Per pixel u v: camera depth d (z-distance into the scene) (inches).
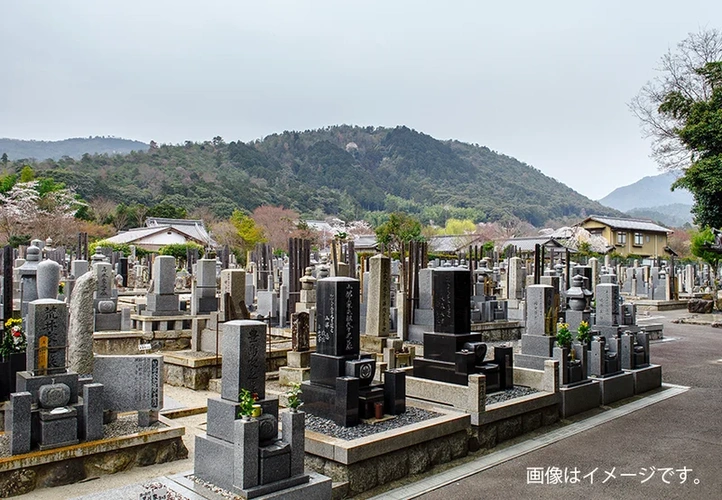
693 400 417.4
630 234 2263.8
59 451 231.3
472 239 2309.3
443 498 235.8
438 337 358.0
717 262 1232.8
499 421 309.0
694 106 824.3
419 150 5802.2
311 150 5226.4
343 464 231.0
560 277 815.7
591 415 371.9
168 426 271.1
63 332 254.4
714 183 760.3
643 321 933.8
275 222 2346.2
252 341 217.0
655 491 247.3
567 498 238.2
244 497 194.1
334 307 292.5
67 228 1633.9
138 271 1179.3
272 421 209.9
